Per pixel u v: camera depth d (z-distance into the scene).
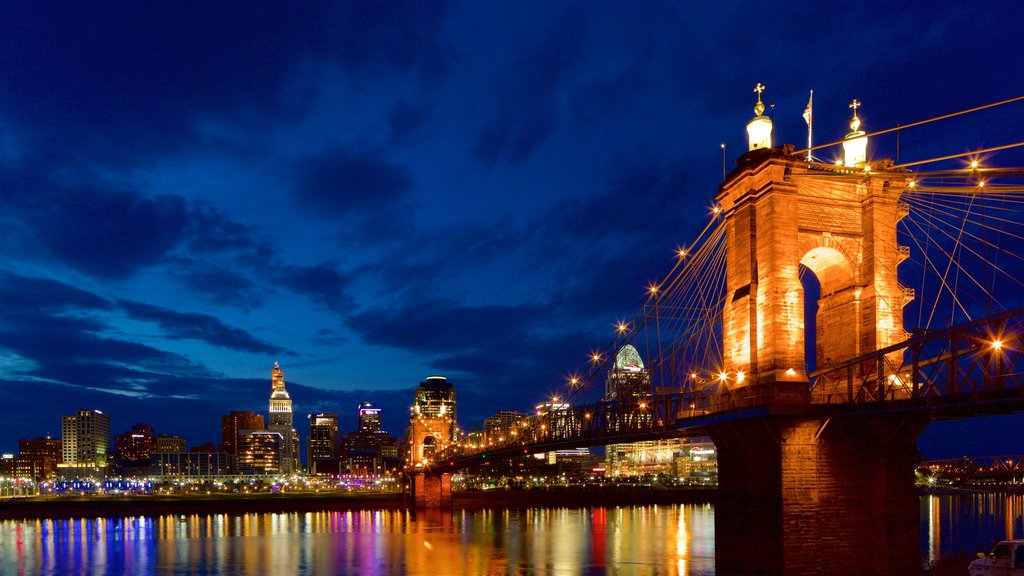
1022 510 165.50
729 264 57.25
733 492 54.00
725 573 54.00
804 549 48.59
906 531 49.81
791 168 53.31
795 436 49.72
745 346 53.56
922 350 51.47
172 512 194.75
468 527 133.00
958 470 194.38
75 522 167.00
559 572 74.56
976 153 47.28
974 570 39.62
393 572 79.19
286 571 82.06
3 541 119.25
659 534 113.50
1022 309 35.50
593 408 84.62
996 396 37.59
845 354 55.34
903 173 51.94
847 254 55.03
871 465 50.41
